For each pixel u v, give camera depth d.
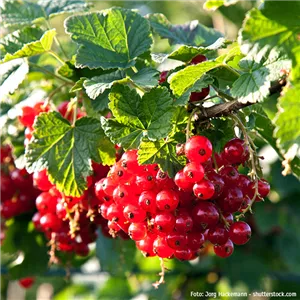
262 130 0.38
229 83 0.36
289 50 0.31
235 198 0.32
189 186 0.31
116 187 0.33
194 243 0.33
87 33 0.37
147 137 0.32
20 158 0.42
